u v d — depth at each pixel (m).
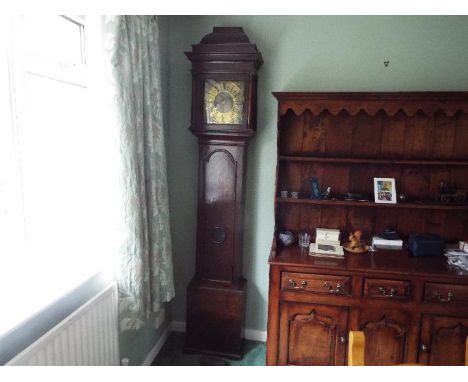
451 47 2.04
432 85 2.08
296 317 1.93
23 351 1.09
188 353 2.31
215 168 2.18
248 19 2.21
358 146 2.18
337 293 1.86
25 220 1.28
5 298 1.23
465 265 1.84
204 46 2.01
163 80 2.26
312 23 2.15
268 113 2.26
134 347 1.97
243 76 2.04
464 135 2.06
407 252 2.04
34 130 1.34
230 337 2.25
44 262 1.42
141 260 1.66
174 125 2.40
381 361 1.87
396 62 2.10
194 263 2.51
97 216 1.61
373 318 1.85
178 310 2.56
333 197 2.18
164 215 1.96
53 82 1.41
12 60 1.19
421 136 2.10
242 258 2.40
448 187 2.08
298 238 2.27
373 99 1.90
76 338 1.34
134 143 1.59
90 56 1.49
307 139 2.23
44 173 1.41
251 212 2.38
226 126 2.09
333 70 2.17
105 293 1.53
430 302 1.79
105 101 1.49
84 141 1.58
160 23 2.17
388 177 2.16
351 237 2.07
